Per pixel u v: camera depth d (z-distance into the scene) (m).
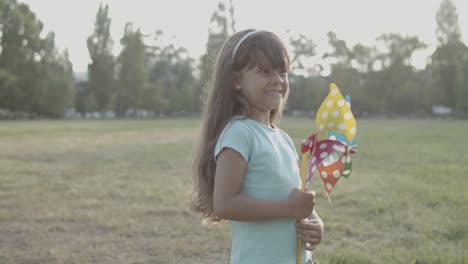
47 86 49.44
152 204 5.74
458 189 6.41
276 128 1.89
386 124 35.81
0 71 44.59
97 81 55.75
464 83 52.53
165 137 18.17
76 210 5.44
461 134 20.42
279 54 1.73
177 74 69.94
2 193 6.51
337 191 6.38
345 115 1.72
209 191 1.82
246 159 1.67
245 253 1.70
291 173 1.77
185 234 4.52
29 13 46.94
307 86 59.75
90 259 3.83
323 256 3.75
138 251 4.05
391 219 4.91
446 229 4.48
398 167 9.01
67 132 21.94
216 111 1.79
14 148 13.34
